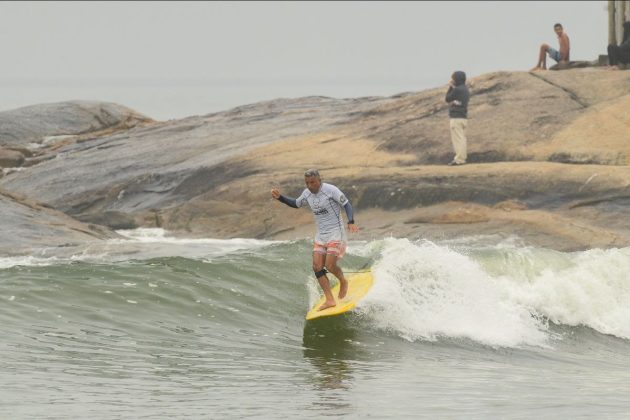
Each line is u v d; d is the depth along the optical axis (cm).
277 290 5138
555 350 4775
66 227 7075
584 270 5466
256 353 4191
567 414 3192
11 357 3781
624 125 8706
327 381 3734
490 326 4928
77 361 3803
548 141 8681
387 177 8294
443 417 3128
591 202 7669
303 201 4697
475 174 8125
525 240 7144
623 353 4866
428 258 5188
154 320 4525
